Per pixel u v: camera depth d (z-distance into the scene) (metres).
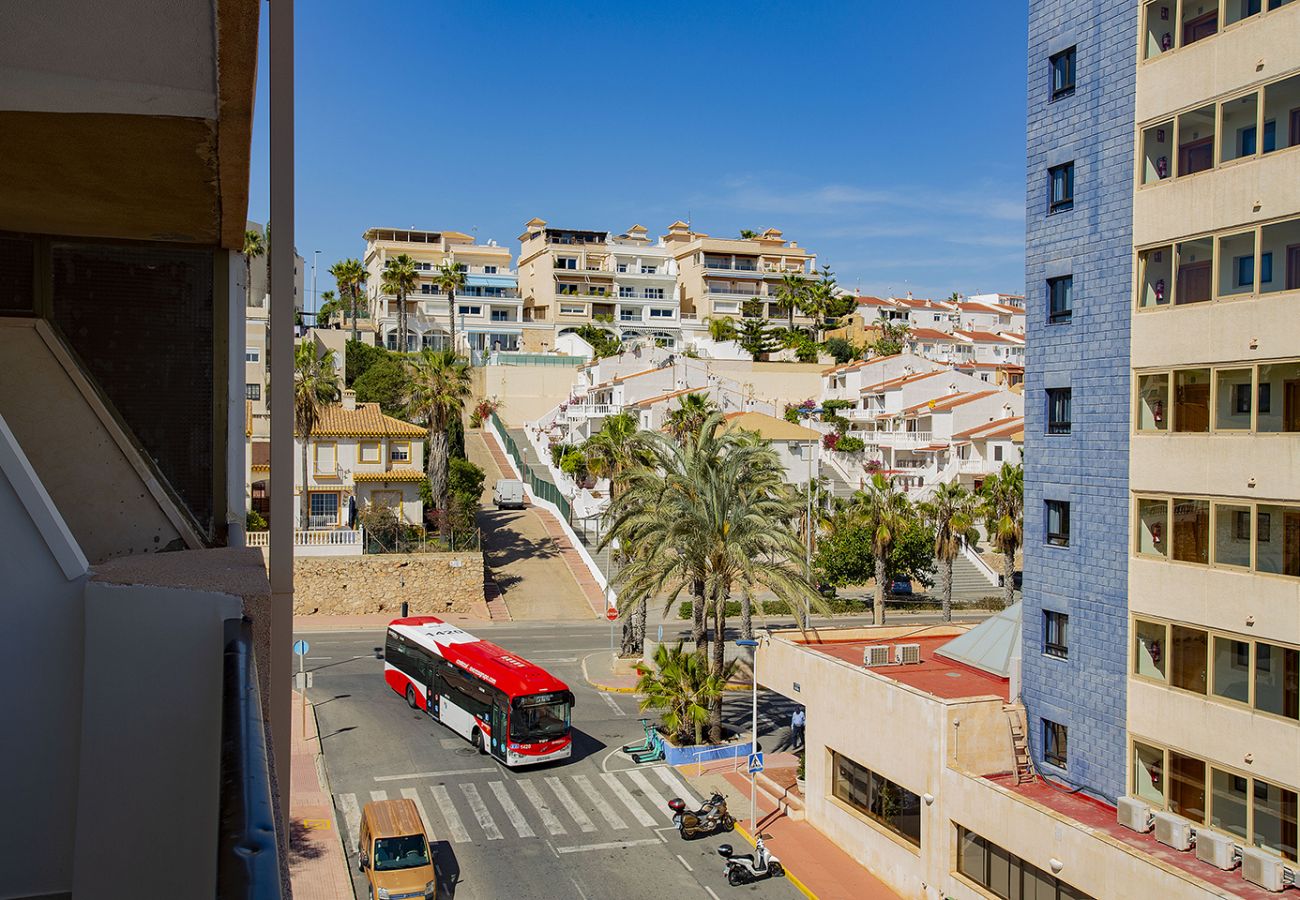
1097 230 18.72
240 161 5.62
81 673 3.29
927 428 77.50
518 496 68.00
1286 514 15.27
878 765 22.12
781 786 28.16
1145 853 15.46
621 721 34.31
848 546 51.91
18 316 6.68
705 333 126.88
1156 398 17.55
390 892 20.06
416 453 54.28
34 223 6.65
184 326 7.07
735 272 132.75
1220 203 16.34
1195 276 16.86
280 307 5.55
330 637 44.00
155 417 6.93
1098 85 18.77
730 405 82.00
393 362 78.69
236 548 4.78
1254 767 15.53
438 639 34.00
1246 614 15.75
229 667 2.91
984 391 76.56
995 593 58.09
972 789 18.98
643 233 142.25
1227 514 16.23
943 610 50.56
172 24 4.12
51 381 6.62
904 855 21.20
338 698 35.19
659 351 97.19
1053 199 19.83
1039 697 20.11
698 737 30.66
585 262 127.06
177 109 4.94
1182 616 16.89
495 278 124.12
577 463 71.31
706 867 23.03
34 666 3.24
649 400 80.38
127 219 6.57
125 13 4.02
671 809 26.44
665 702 30.62
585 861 23.30
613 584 37.62
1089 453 18.84
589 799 27.17
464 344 113.50
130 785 3.33
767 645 27.06
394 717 33.44
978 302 157.75
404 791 27.27
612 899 21.39
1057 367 19.64
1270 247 15.60
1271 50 15.57
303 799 26.20
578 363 106.19
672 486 30.58
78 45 4.30
